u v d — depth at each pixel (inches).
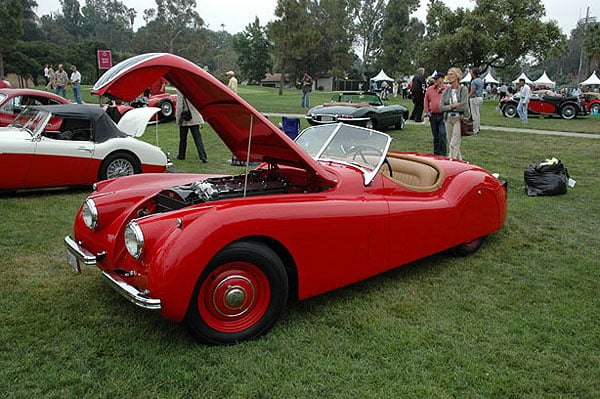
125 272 117.7
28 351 106.7
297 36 1444.4
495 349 112.3
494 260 170.9
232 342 110.9
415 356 108.7
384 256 136.3
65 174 245.0
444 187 162.2
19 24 1942.7
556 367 105.7
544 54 1343.5
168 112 593.0
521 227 208.4
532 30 1293.1
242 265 109.7
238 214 107.9
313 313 128.3
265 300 114.3
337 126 161.5
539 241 191.6
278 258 113.6
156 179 156.6
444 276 155.7
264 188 142.6
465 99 306.7
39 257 162.9
